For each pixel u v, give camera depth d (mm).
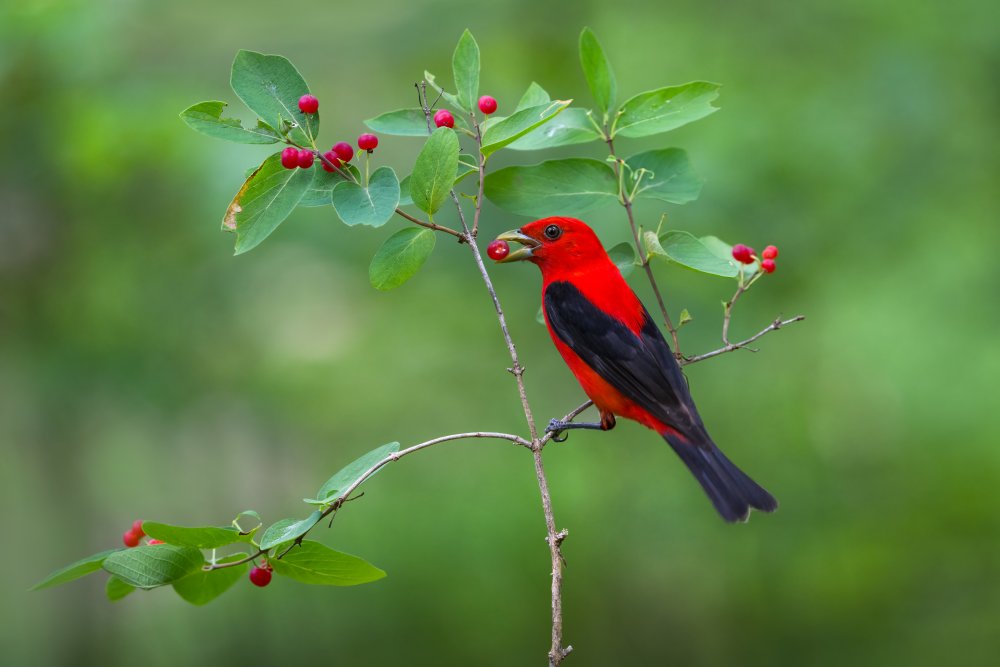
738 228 11477
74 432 14773
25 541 16953
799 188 11938
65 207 12469
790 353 15570
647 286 11227
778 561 16500
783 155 11898
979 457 17766
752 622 16344
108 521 16203
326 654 16359
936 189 12898
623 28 13484
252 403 14031
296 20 12609
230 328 12992
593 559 16547
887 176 12586
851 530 16734
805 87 13039
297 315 13867
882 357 17109
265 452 16406
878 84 12453
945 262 14859
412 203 5703
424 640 16469
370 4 12648
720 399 14984
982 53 12977
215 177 11273
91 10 11414
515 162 10711
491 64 12695
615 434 15680
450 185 5371
